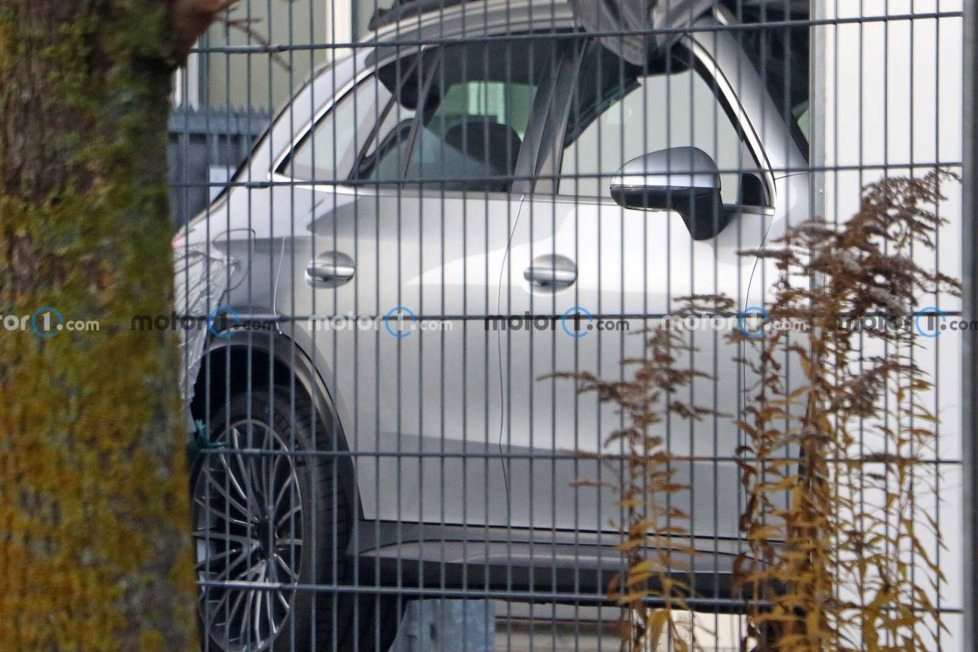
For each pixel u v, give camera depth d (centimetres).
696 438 1291
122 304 778
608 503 1312
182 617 812
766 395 1246
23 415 781
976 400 829
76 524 780
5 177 780
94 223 772
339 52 1600
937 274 1125
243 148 1477
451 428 1376
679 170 1269
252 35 821
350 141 1495
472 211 1411
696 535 1289
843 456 1144
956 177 1195
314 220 1449
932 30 1375
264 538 1424
